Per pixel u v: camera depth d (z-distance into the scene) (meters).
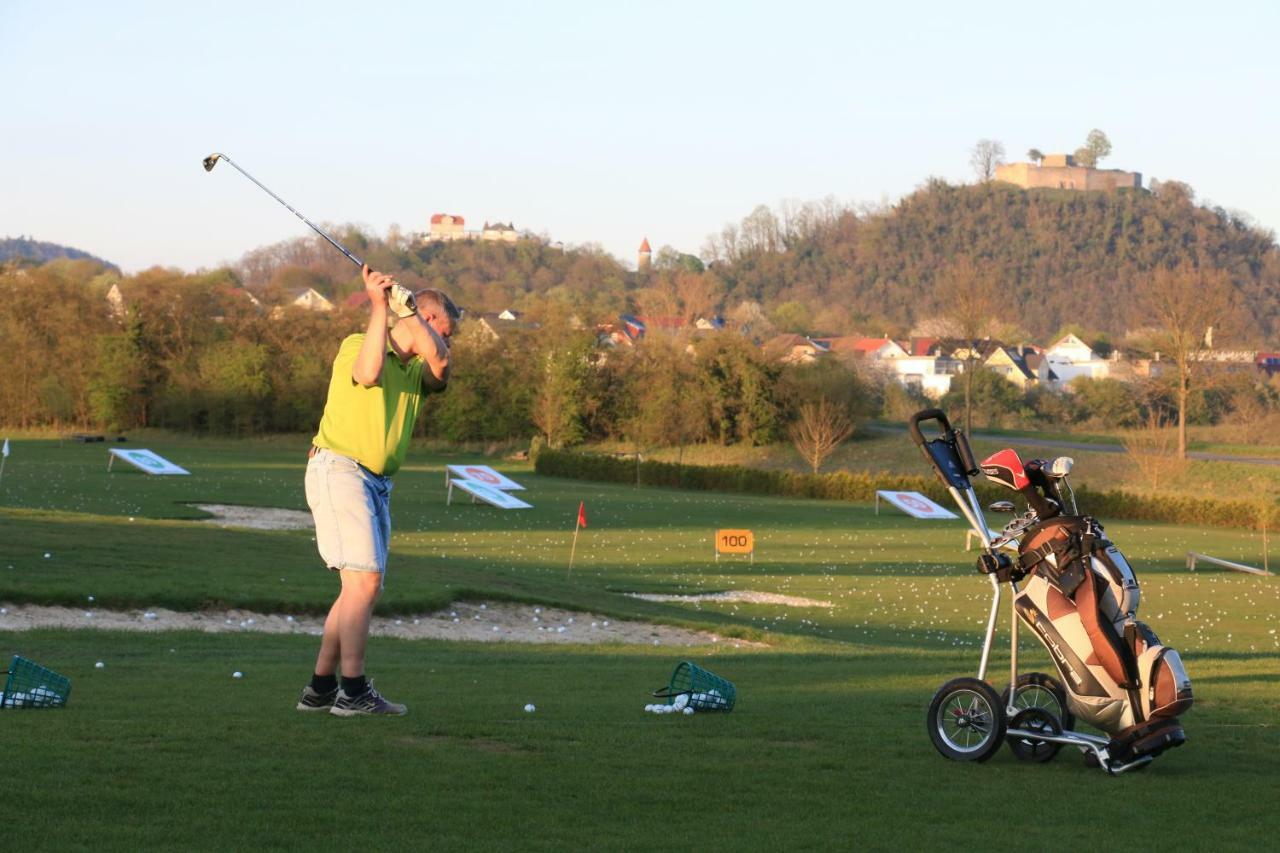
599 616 26.27
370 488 8.05
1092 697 7.23
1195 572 48.34
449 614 24.81
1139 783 6.95
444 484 74.56
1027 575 7.69
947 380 155.62
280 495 59.00
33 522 31.48
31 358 110.50
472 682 11.99
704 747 7.57
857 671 14.82
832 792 6.52
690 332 112.62
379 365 7.68
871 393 110.12
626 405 107.00
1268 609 37.31
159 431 110.75
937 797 6.49
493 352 110.06
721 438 103.25
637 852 5.31
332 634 8.23
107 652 16.00
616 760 7.07
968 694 7.58
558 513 60.97
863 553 49.47
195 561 26.91
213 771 6.39
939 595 37.59
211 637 19.48
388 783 6.30
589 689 11.46
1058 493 7.53
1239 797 6.64
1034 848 5.57
